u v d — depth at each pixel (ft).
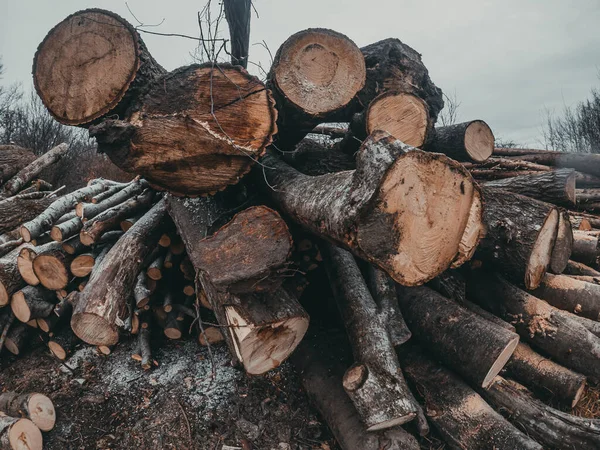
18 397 8.95
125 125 7.73
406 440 7.50
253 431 8.91
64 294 11.96
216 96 8.26
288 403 9.68
